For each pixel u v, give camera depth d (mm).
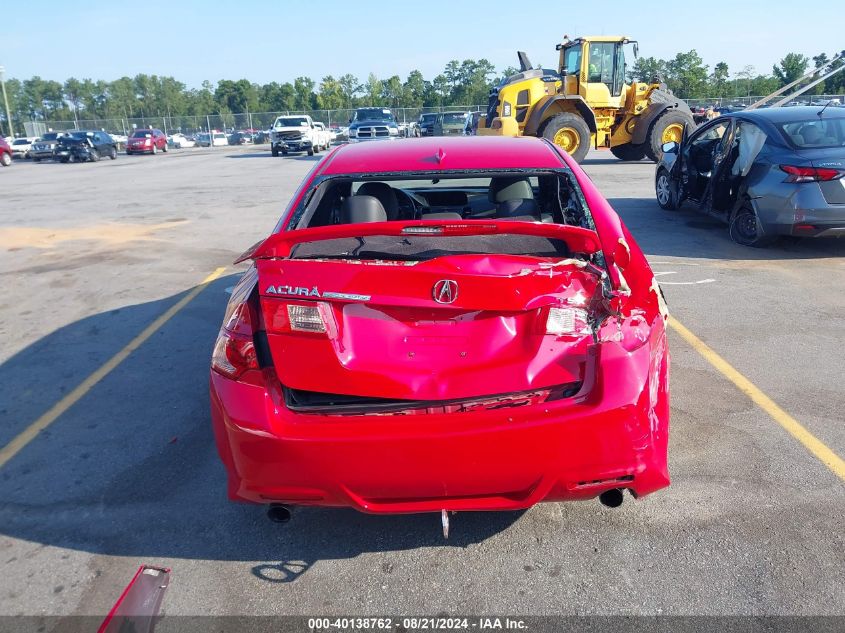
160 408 4426
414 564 2828
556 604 2564
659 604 2533
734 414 3922
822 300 5996
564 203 3541
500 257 2533
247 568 2854
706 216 10203
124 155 44125
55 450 3938
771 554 2760
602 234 2887
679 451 3545
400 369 2568
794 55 70062
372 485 2480
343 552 2926
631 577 2680
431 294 2496
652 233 9070
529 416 2451
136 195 16922
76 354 5500
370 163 3520
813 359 4691
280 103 110875
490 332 2592
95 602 2701
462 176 3375
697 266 7277
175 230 11195
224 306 6590
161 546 3025
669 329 5367
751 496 3141
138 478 3600
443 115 35062
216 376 2682
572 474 2480
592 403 2473
